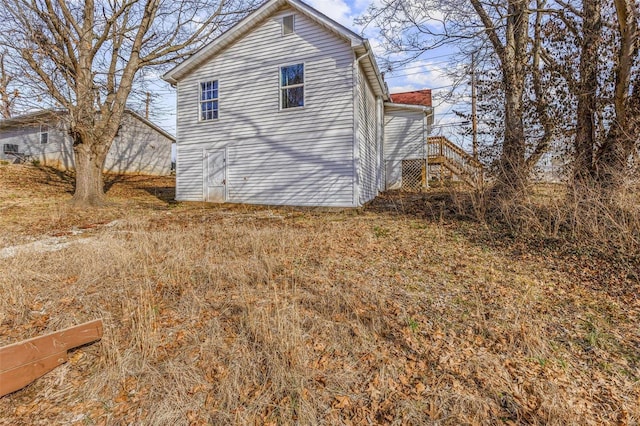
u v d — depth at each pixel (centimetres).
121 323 328
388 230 684
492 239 593
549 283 418
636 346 288
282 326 299
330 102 991
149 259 507
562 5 729
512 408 221
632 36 564
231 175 1126
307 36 1015
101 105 1105
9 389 235
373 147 1263
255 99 1088
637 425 206
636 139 576
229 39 1099
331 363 267
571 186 616
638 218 502
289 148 1045
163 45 1252
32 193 1216
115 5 1112
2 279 409
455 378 249
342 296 371
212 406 227
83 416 222
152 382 248
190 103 1185
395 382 246
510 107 790
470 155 870
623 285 404
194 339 298
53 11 1013
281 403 227
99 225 771
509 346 288
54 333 265
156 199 1316
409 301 370
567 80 700
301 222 805
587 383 245
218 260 499
